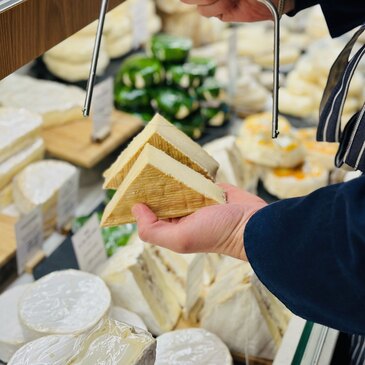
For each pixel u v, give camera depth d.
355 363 1.25
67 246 1.61
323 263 0.83
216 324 1.34
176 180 0.94
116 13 2.53
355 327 0.86
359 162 0.99
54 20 0.87
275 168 1.98
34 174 1.74
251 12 1.30
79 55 2.35
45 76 2.44
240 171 1.86
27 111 1.87
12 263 1.60
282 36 2.76
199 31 2.74
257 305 1.29
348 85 1.08
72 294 1.29
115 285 1.36
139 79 2.15
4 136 1.75
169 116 2.15
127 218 0.98
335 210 0.82
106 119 2.03
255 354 1.34
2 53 0.80
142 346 0.93
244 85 2.39
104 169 2.06
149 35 2.68
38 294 1.28
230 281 1.34
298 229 0.85
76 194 1.79
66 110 2.08
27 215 1.53
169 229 0.94
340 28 1.26
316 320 0.89
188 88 2.20
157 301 1.39
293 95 2.41
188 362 1.23
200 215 0.93
